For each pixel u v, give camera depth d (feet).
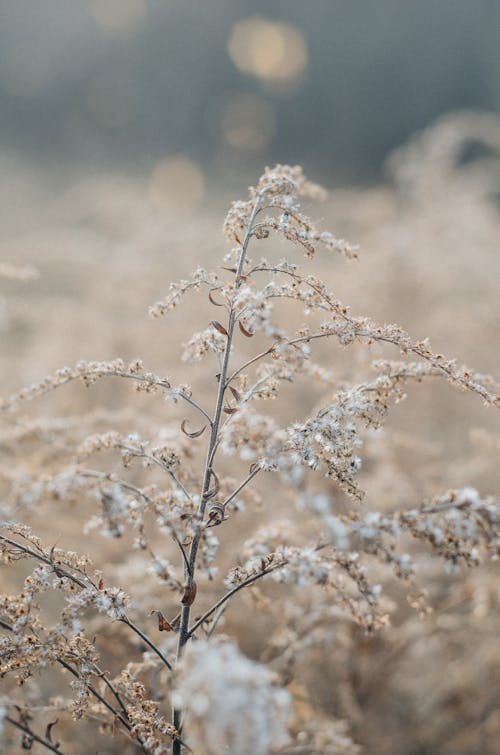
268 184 6.84
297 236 6.70
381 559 5.96
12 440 9.91
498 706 12.26
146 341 18.10
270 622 11.80
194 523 5.88
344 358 15.93
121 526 5.50
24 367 17.46
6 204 40.55
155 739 6.39
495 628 11.54
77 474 5.73
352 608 6.45
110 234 28.04
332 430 6.23
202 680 4.26
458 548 5.62
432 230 25.35
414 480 13.29
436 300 20.72
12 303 18.53
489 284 22.07
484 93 70.54
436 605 12.53
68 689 10.43
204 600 10.60
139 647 9.51
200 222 27.20
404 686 12.51
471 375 6.74
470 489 5.69
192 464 9.36
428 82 71.82
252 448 5.50
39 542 6.53
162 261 21.84
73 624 6.13
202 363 15.79
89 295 21.01
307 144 71.31
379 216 28.32
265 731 4.17
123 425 12.05
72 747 9.62
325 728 10.00
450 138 31.60
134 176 52.44
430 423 17.12
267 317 5.75
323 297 6.49
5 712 6.00
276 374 6.35
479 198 30.53
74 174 53.88
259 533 7.99
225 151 66.85
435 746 11.85
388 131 70.69
